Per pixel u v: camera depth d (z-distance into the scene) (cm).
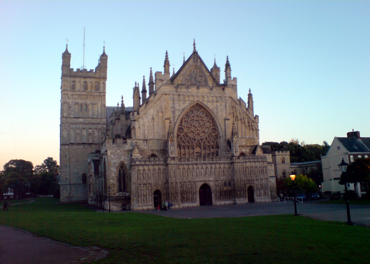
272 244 2777
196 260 2300
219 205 9012
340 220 4447
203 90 9950
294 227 3759
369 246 2670
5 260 2391
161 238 3080
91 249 2670
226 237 3112
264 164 9794
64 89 13638
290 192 11575
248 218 4966
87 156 13400
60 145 13338
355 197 8894
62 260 2356
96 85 14025
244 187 9431
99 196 10238
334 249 2581
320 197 10312
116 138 9094
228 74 10750
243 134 10269
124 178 8975
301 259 2308
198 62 10131
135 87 10238
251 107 10481
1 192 16838
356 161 8606
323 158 12950
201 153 9781
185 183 8912
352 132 12500
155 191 8838
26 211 7344
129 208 8719
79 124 13600
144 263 2245
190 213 6669
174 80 9794
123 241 2938
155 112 9425
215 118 9962
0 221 4878
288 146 17112
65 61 13788
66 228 3872
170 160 8838
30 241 3094
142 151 9150
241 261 2272
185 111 9712
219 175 9312
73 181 13200
